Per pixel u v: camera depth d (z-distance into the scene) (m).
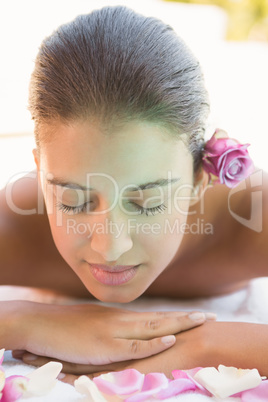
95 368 1.21
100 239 1.18
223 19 4.98
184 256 1.63
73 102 1.14
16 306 1.31
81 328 1.23
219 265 1.68
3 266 1.69
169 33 1.25
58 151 1.17
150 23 1.23
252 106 3.37
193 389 1.10
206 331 1.21
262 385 1.08
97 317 1.26
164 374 1.15
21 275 1.71
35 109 1.24
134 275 1.26
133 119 1.13
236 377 1.08
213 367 1.12
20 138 2.90
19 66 3.92
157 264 1.27
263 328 1.19
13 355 1.28
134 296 1.29
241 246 1.66
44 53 1.24
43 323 1.25
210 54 4.50
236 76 4.02
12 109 3.29
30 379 1.08
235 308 1.69
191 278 1.69
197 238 1.62
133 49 1.16
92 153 1.13
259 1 4.84
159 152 1.16
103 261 1.22
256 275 1.73
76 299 1.74
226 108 3.31
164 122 1.16
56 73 1.18
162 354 1.19
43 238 1.64
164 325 1.23
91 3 4.99
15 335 1.24
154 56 1.17
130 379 1.08
